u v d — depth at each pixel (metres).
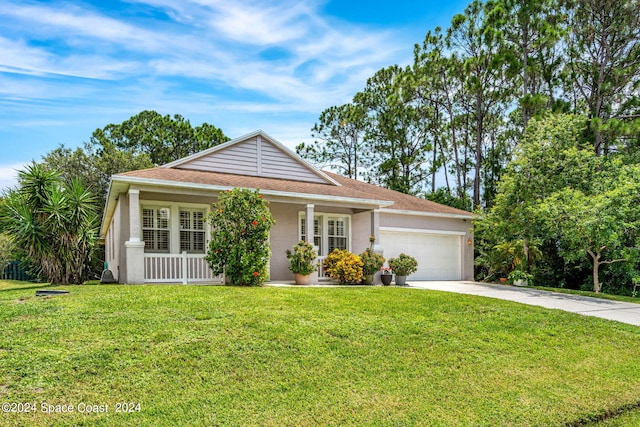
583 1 20.78
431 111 29.16
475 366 5.79
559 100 20.59
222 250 10.70
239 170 13.90
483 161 29.75
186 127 33.66
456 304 9.21
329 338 6.20
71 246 11.34
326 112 33.50
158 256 11.24
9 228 11.00
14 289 10.28
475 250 20.11
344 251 13.95
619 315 9.61
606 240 13.31
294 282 13.23
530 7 20.47
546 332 7.65
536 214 14.71
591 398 5.13
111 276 12.17
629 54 20.62
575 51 22.08
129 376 4.59
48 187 11.15
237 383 4.70
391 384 5.03
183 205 12.65
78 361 4.79
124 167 27.09
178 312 6.84
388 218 16.53
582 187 15.51
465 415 4.48
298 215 14.45
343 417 4.23
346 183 19.19
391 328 6.93
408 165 30.78
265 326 6.38
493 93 24.33
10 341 5.23
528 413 4.64
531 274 16.34
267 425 3.98
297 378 4.95
